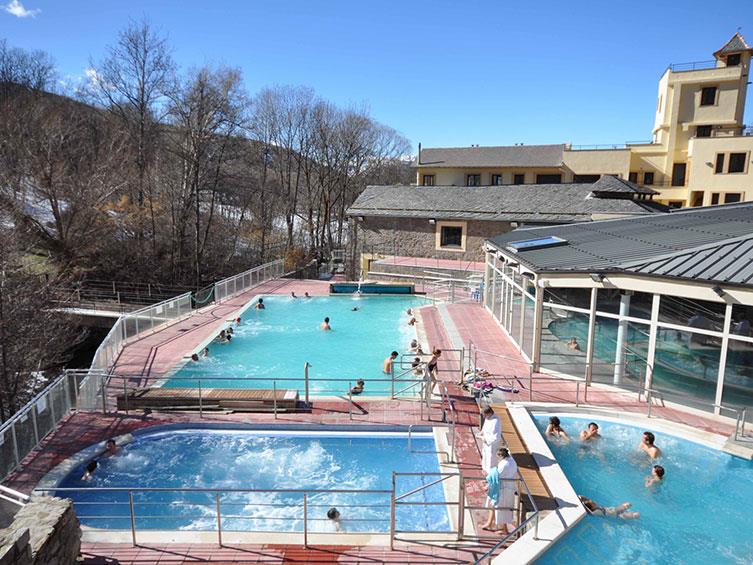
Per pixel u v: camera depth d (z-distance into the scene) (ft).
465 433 38.42
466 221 111.65
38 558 20.29
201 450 37.86
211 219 143.43
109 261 121.39
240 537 26.91
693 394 41.27
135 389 46.68
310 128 185.06
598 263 46.78
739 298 36.88
